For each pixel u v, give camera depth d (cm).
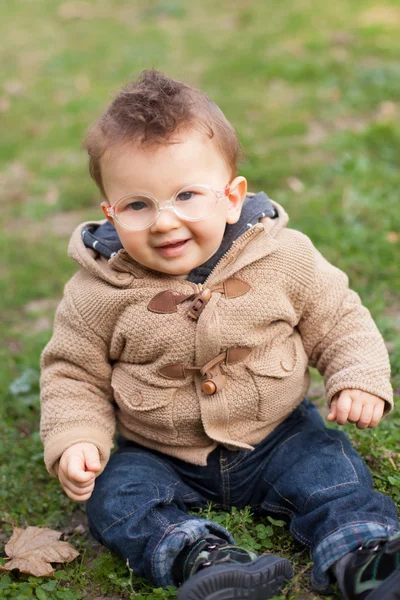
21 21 1156
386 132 583
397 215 454
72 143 694
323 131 634
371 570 193
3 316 437
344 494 224
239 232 244
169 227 223
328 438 243
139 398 240
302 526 225
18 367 378
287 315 242
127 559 224
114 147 225
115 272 245
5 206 589
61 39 1050
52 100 815
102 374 249
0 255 502
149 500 229
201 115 229
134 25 1087
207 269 240
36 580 232
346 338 245
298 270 244
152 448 250
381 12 953
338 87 725
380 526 208
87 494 227
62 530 264
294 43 877
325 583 206
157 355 237
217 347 233
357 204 472
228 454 243
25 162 667
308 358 256
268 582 198
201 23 1053
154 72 249
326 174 534
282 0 1083
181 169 222
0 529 266
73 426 237
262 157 576
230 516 242
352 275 402
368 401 231
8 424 330
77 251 254
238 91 754
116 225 232
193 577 190
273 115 674
